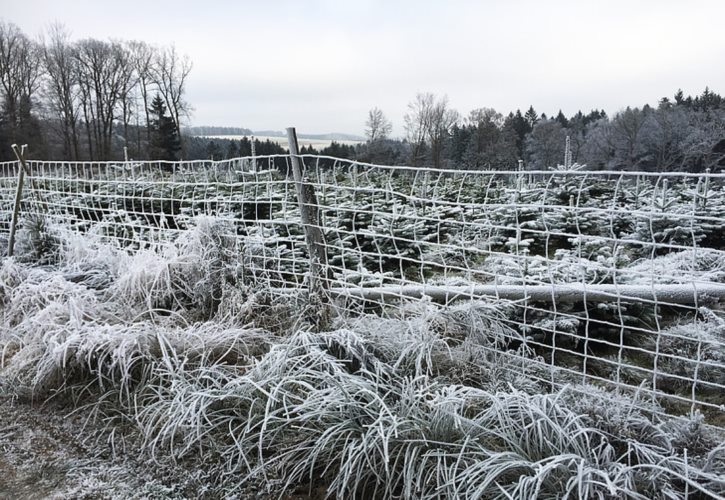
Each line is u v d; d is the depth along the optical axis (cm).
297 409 246
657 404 285
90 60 4641
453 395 246
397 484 227
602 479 208
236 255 425
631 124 3400
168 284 408
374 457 229
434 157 4116
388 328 328
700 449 233
